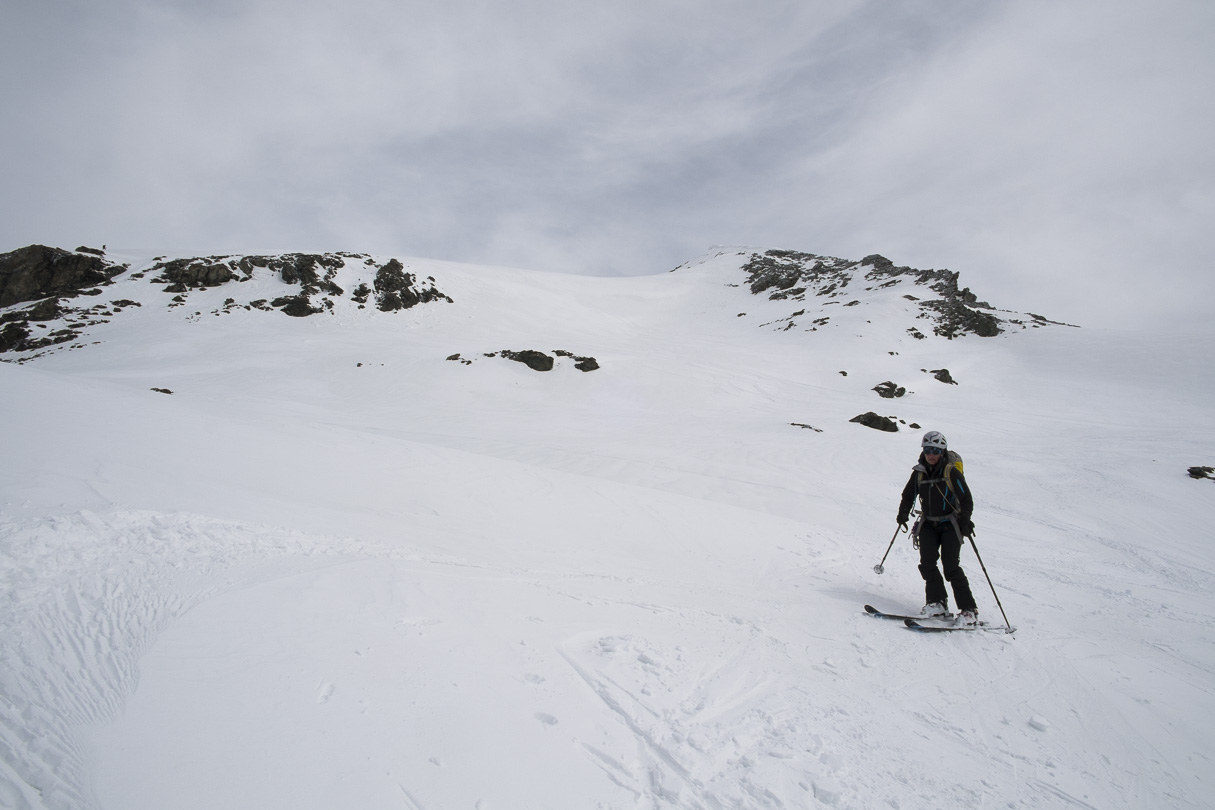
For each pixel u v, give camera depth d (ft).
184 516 13.85
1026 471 75.10
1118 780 10.66
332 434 35.40
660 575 20.93
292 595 10.85
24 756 6.39
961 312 253.24
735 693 11.42
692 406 134.41
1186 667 16.87
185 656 8.46
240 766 6.67
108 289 212.23
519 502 28.55
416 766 7.29
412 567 14.38
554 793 7.50
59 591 9.48
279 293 217.97
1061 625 19.74
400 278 237.25
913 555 30.66
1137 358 194.39
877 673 13.87
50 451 17.54
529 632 12.07
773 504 50.80
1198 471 70.85
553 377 148.66
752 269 418.72
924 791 9.32
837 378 182.80
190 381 127.13
